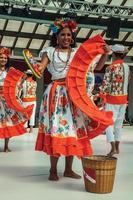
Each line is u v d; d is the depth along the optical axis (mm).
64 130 3145
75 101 3109
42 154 4789
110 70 5102
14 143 6121
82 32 13945
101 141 6641
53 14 11320
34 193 2779
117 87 5090
